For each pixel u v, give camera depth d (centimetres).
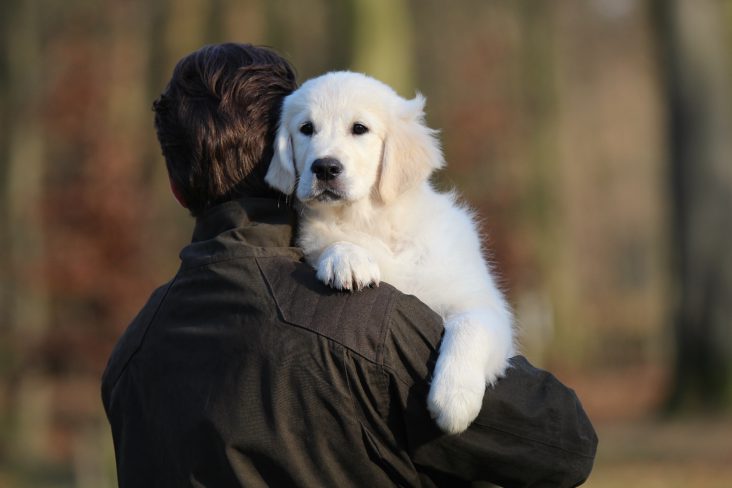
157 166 1731
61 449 1684
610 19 3512
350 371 271
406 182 404
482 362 294
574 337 2583
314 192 391
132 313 1381
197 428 279
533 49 2372
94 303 1429
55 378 1766
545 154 2364
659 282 3375
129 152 1508
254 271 289
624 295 4509
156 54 1856
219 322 287
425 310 287
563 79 2742
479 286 367
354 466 272
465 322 323
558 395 289
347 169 395
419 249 372
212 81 321
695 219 1866
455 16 2302
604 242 4750
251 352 277
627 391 2588
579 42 3578
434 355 282
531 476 281
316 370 272
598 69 3969
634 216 4706
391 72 1316
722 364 1831
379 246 373
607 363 3566
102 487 1362
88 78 1559
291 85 348
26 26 1706
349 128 409
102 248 1373
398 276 365
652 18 1950
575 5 3225
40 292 1454
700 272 1856
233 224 304
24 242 1612
